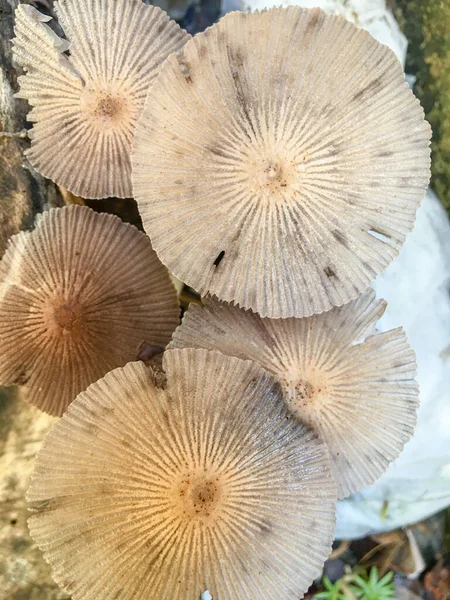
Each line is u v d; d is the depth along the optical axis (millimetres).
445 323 112
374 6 105
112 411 69
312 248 72
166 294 90
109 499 66
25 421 94
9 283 83
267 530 68
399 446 82
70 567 68
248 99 68
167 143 70
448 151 116
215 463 66
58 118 82
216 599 68
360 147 69
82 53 78
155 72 79
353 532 116
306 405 77
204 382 69
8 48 86
